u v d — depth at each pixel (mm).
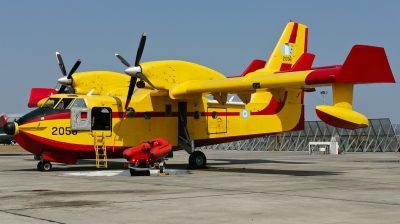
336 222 8578
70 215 9289
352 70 16281
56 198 11609
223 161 28375
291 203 10766
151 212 9625
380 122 43688
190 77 21375
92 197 11781
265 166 23469
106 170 21297
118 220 8797
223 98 21312
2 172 20219
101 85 24359
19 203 10812
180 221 8711
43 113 20391
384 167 22141
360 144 44531
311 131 47750
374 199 11359
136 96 22312
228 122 23812
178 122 22766
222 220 8797
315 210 9828
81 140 20750
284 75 18219
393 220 8742
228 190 13188
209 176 17750
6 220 8766
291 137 49531
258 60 22094
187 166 24172
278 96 19719
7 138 43062
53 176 17984
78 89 23938
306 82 17312
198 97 21672
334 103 17266
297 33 25266
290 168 21844
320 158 31766
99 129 21125
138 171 18438
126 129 21609
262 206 10352
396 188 13562
